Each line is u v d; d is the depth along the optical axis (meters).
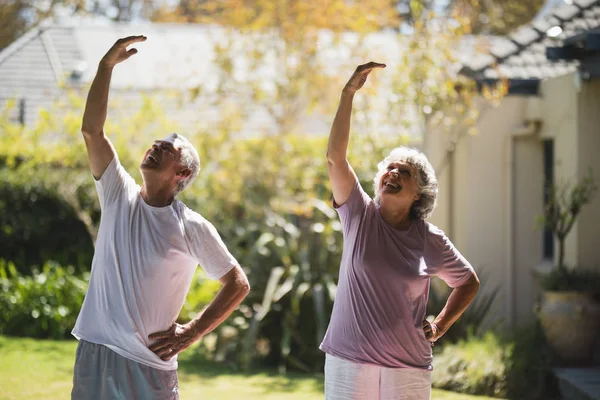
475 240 12.77
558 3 15.38
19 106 18.81
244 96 15.62
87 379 4.78
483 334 10.87
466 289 5.29
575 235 11.05
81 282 12.88
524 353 9.73
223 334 11.58
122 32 22.95
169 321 4.85
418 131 14.16
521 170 12.76
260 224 13.83
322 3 14.86
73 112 15.02
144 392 4.77
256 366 11.09
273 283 11.20
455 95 12.21
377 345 4.82
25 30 29.00
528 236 12.76
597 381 9.22
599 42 9.08
